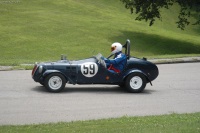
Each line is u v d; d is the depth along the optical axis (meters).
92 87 21.55
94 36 57.38
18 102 17.02
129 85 20.14
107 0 89.56
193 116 14.14
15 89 20.09
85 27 61.53
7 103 16.78
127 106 16.97
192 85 23.05
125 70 20.14
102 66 19.70
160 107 16.92
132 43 57.91
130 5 60.84
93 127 11.99
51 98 18.08
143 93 20.23
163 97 19.28
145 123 12.66
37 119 14.14
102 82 19.91
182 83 23.72
